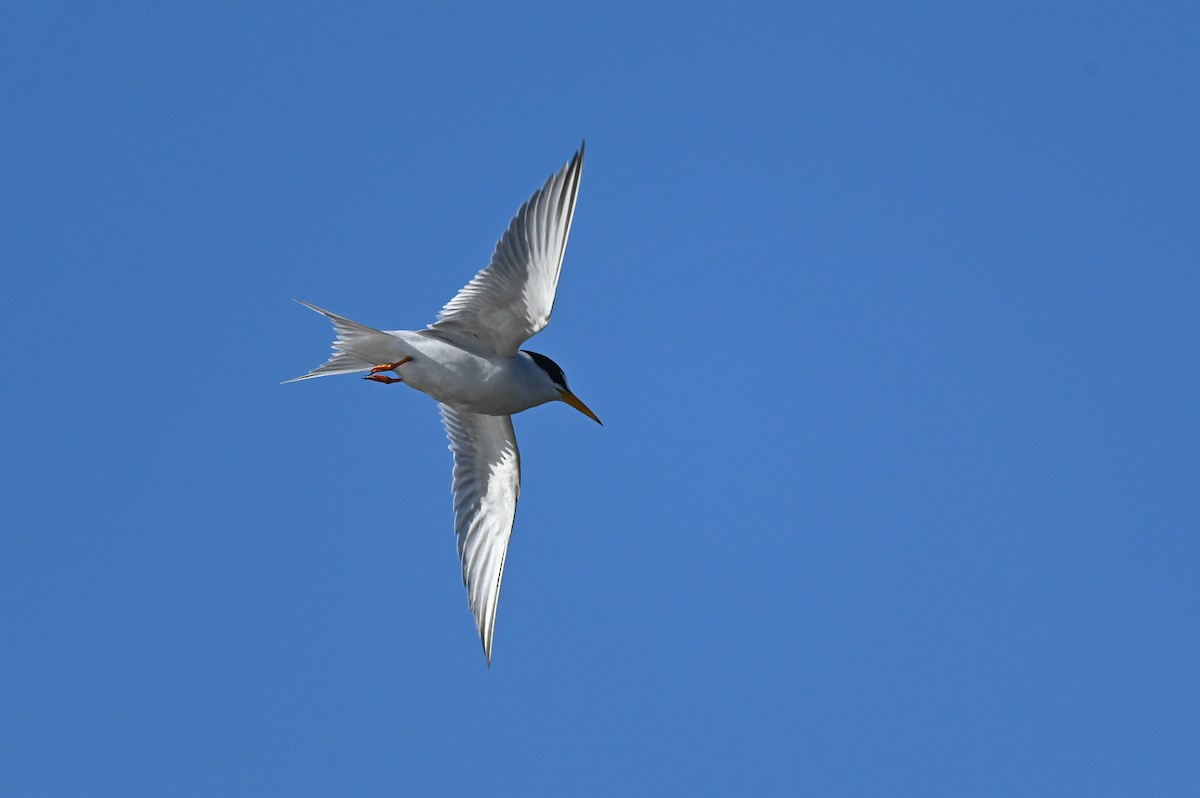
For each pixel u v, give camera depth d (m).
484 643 14.88
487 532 15.41
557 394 14.22
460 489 15.51
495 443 15.36
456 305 13.42
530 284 13.02
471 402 13.95
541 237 12.83
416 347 13.62
